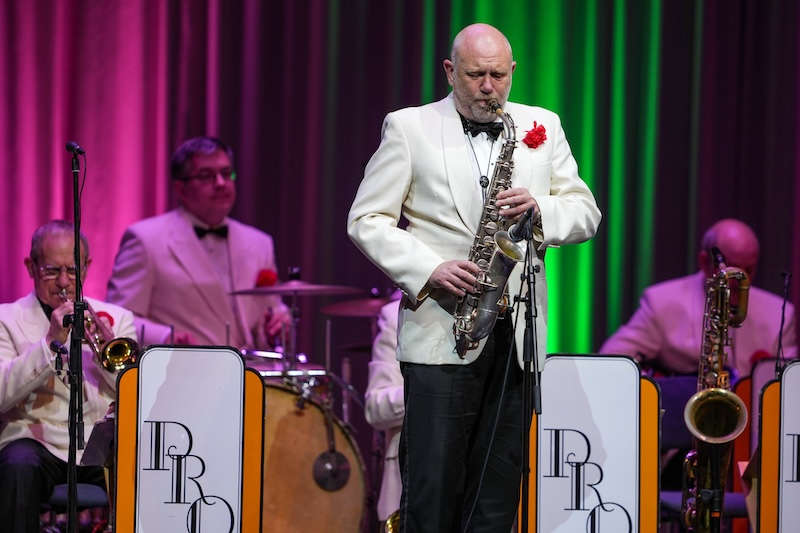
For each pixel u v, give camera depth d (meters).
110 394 11.02
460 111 8.34
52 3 16.20
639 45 17.45
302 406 12.09
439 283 7.89
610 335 17.44
